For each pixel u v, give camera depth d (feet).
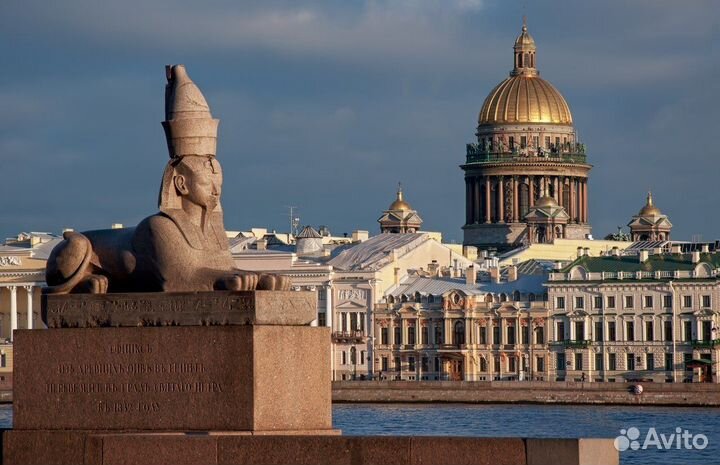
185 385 242.37
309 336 246.27
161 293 245.04
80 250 251.39
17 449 245.65
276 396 241.96
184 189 251.19
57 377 248.11
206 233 252.62
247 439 234.99
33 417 248.52
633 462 497.46
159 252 248.93
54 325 249.34
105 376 246.06
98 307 247.29
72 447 242.78
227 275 246.06
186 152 251.80
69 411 247.29
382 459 231.50
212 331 241.55
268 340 241.55
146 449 237.86
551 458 226.99
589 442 227.40
